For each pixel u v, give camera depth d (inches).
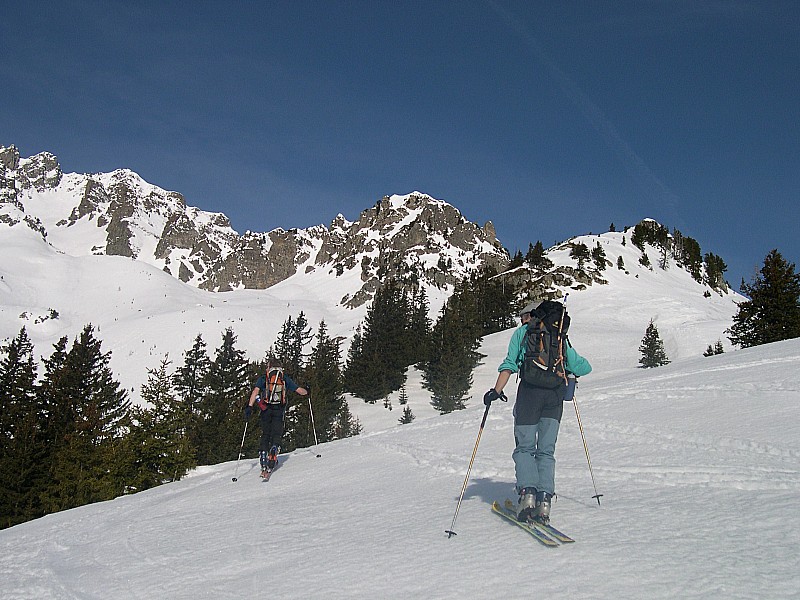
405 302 5054.1
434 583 151.1
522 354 203.8
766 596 122.6
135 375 5743.1
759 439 283.0
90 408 1392.7
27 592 204.2
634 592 130.5
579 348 3356.3
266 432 434.3
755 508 184.7
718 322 3737.7
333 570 173.9
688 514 186.4
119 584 194.4
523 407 198.2
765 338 1785.2
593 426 374.0
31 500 1159.6
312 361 3700.8
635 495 218.8
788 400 364.5
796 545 149.6
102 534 296.0
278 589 164.7
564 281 5654.5
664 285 6328.7
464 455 354.9
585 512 202.2
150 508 361.1
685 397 430.9
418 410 2573.8
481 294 5007.4
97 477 1034.1
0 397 1544.0
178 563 210.4
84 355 1964.8
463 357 2699.3
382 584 156.2
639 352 3203.7
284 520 261.9
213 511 315.3
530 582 142.6
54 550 278.2
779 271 1834.4
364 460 410.0
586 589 134.6
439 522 215.5
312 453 514.6
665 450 290.2
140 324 7313.0
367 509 260.4
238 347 6909.5
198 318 7529.5
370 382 2837.1
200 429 1658.5
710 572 137.1
